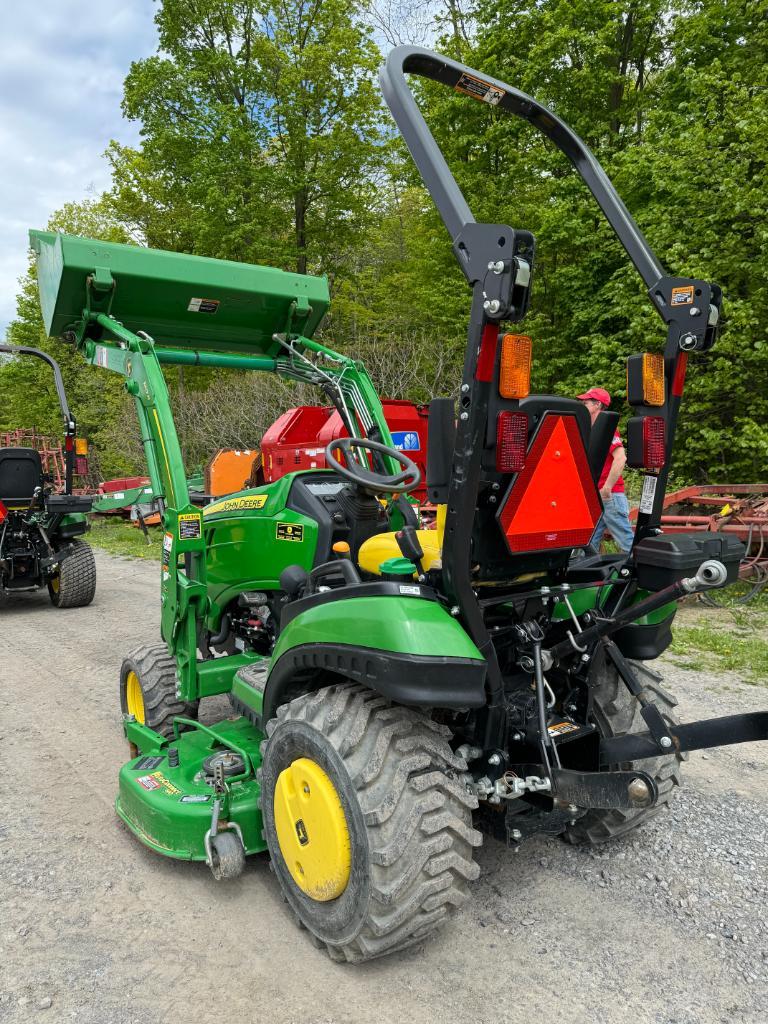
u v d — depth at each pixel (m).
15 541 8.86
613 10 12.82
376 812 2.18
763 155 9.42
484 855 3.17
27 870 3.07
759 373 10.22
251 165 19.09
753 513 8.09
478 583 2.50
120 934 2.65
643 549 2.48
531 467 2.35
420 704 2.12
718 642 6.29
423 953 2.53
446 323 15.84
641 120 14.24
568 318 13.73
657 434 2.57
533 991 2.34
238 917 2.74
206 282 4.04
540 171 13.95
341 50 18.66
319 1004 2.28
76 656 6.58
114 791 3.83
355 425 4.36
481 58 14.37
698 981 2.38
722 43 12.25
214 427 16.97
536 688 2.59
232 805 2.84
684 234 10.29
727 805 3.59
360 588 2.43
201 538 3.63
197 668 3.70
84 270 3.75
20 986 2.38
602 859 3.13
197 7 19.39
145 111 19.66
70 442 8.82
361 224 20.83
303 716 2.48
